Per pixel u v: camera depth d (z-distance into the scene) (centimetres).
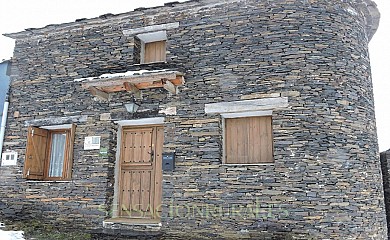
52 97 814
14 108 845
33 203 772
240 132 687
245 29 690
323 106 632
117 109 753
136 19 782
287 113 634
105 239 670
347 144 630
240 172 641
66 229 732
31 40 869
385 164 798
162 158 696
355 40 693
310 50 652
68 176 753
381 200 666
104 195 724
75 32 828
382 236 645
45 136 834
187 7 738
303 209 597
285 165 618
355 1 711
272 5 682
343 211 602
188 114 698
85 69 801
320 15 670
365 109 670
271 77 655
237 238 618
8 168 812
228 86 679
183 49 729
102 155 742
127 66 765
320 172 608
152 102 731
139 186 756
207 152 670
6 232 697
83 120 774
